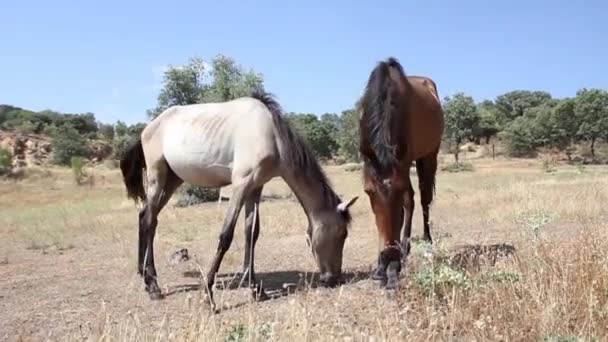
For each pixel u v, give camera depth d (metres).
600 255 4.56
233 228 5.64
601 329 3.62
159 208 6.58
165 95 21.58
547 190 14.42
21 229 15.00
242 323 3.92
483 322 3.64
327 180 5.96
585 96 69.44
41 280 7.50
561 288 4.05
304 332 3.43
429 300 3.99
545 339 3.45
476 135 78.25
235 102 6.04
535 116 80.00
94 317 5.28
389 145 4.97
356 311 4.39
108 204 22.16
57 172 55.34
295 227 11.26
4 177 50.34
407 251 6.05
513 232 8.49
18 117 91.38
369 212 13.34
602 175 26.64
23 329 4.78
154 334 3.88
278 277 6.95
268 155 5.67
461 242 7.82
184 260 8.30
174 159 6.15
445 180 29.67
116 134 84.50
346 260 7.63
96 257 9.41
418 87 6.66
